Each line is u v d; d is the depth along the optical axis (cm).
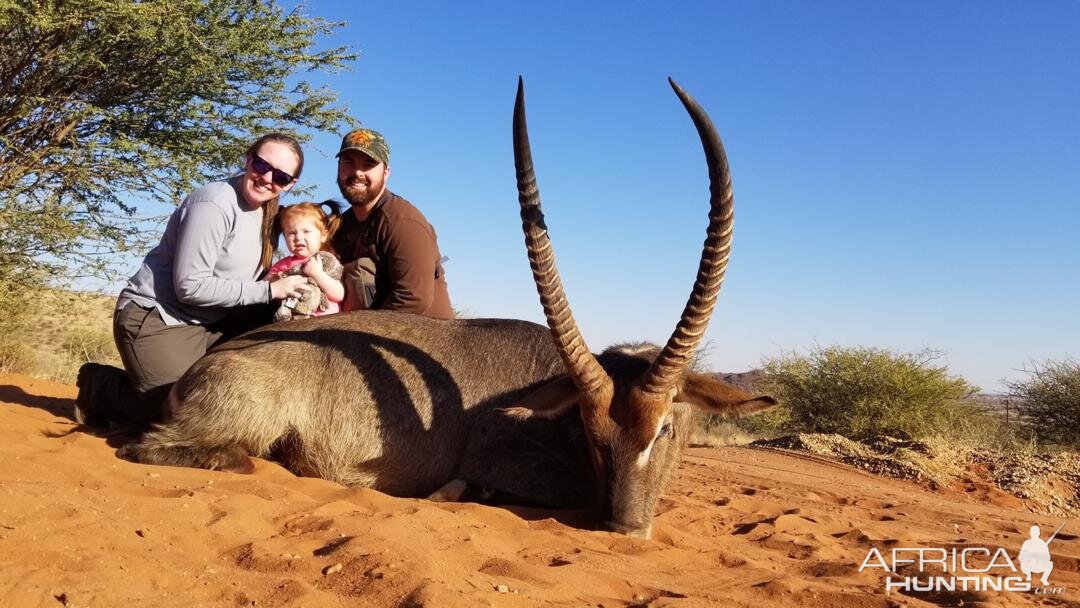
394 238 748
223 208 655
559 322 535
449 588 366
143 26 1320
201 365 621
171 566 377
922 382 2409
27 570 345
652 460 553
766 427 2541
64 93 1485
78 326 1683
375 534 438
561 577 417
